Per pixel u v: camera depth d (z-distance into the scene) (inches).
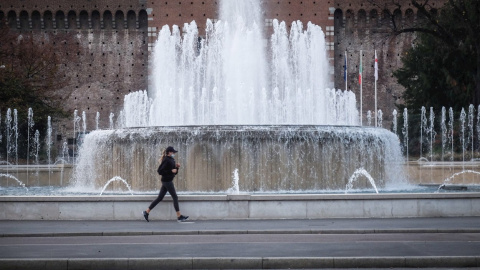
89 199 775.7
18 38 2568.9
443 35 1924.2
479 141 1899.6
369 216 776.9
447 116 2085.4
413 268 532.4
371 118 2571.4
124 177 1014.4
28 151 2097.7
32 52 2353.6
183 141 971.3
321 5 2534.5
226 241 637.3
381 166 1048.8
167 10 2541.8
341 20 2581.2
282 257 538.3
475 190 1073.5
